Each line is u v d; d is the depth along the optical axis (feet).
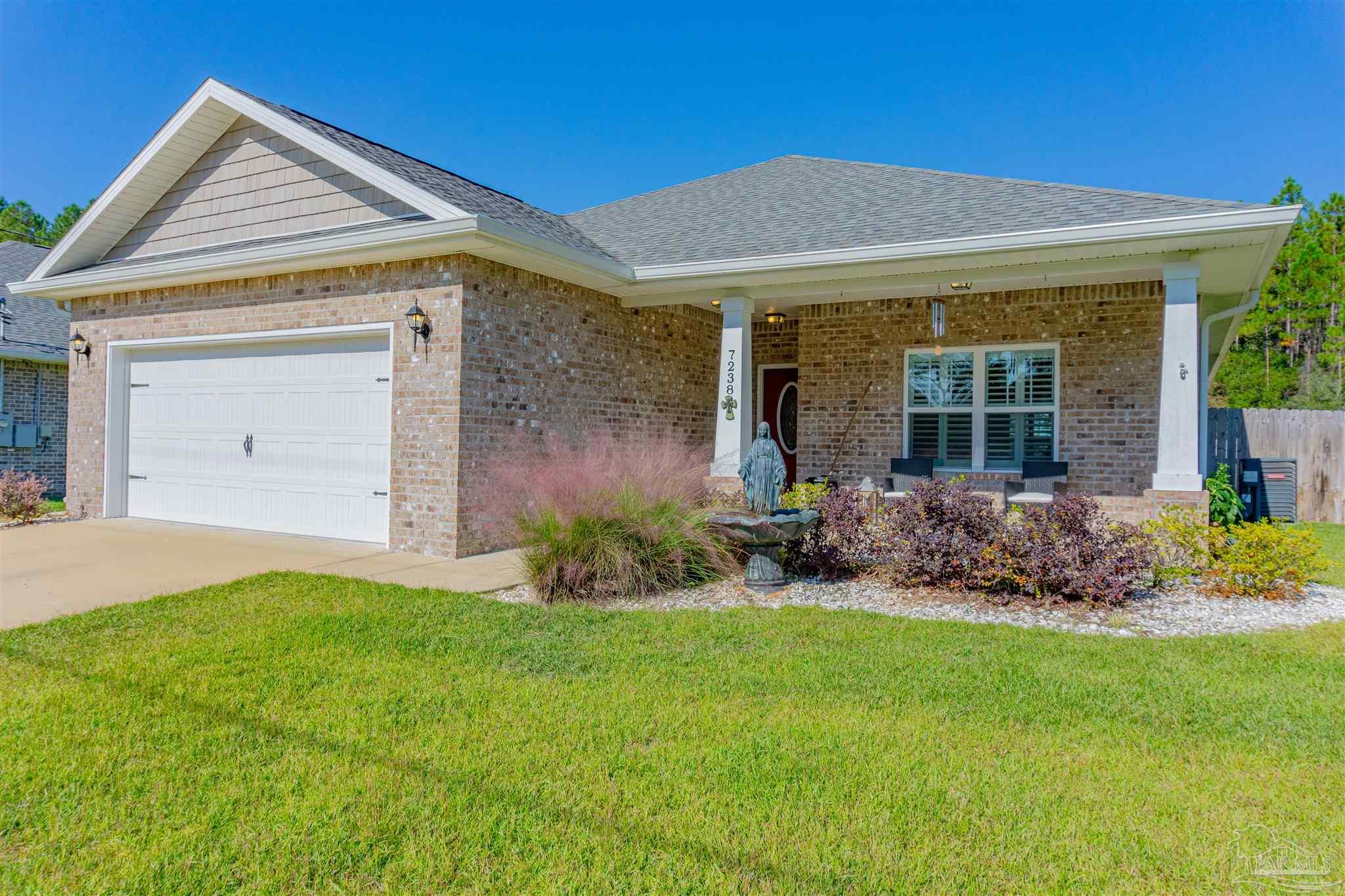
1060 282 28.17
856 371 36.32
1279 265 103.50
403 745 10.77
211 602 19.01
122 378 34.65
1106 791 9.52
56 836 8.47
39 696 12.51
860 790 9.53
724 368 30.63
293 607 18.58
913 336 35.17
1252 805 9.17
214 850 8.21
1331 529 38.99
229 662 14.28
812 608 18.78
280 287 29.32
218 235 31.01
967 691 12.96
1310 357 103.50
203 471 32.22
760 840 8.45
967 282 27.73
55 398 49.67
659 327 35.91
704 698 12.66
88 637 15.98
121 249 34.17
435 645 15.52
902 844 8.38
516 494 22.17
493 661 14.52
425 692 12.82
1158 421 29.68
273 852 8.18
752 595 20.33
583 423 30.83
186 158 31.68
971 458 34.27
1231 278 27.55
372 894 7.52
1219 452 44.80
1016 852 8.21
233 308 30.60
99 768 10.00
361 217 27.04
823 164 40.50
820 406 37.01
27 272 53.83
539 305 28.50
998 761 10.31
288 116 27.81
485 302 25.96
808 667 14.20
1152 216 22.72
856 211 31.65
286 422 29.76
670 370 36.68
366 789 9.50
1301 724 11.53
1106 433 31.50
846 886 7.65
